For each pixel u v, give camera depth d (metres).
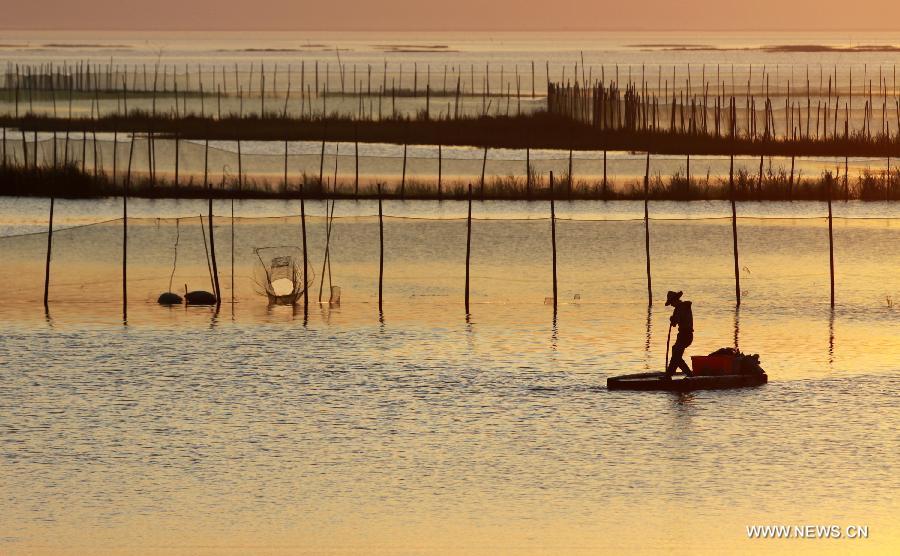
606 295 190.12
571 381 133.50
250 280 199.50
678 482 99.31
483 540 86.81
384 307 179.25
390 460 105.25
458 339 156.75
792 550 85.00
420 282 198.88
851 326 166.25
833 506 93.81
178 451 107.88
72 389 130.00
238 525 89.62
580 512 92.50
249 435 113.06
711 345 154.00
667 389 127.94
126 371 138.50
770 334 160.88
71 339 155.62
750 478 100.31
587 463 104.12
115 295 187.38
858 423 116.19
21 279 198.75
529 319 170.50
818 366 140.75
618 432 113.38
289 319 170.00
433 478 100.50
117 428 115.25
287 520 90.81
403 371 138.62
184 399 126.06
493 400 125.31
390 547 85.50
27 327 162.75
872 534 88.00
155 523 89.88
